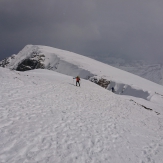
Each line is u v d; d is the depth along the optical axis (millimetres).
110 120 11844
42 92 14180
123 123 11914
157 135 11172
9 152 5590
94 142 7852
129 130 10648
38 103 11312
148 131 11609
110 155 7086
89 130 9086
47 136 7293
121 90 48906
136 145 8656
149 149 8523
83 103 14789
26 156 5645
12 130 6984
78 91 18984
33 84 15781
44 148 6379
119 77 61750
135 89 45188
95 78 56656
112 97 21625
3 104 9500
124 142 8648
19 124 7684
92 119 11078
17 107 9633
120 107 17406
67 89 18172
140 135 10266
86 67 69500
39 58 86312
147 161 7285
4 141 6098
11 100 10492
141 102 27469
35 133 7250
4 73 16422
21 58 100625
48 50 97312
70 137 7766
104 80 55000
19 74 18906
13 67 95438
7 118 7961
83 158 6406
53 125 8562
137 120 14047
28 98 11734
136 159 7281
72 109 12164
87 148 7188
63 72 71500
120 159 6977
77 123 9688
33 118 8766
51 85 17641
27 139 6629
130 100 24562
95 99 17766
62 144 6988
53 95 14242
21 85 14211
